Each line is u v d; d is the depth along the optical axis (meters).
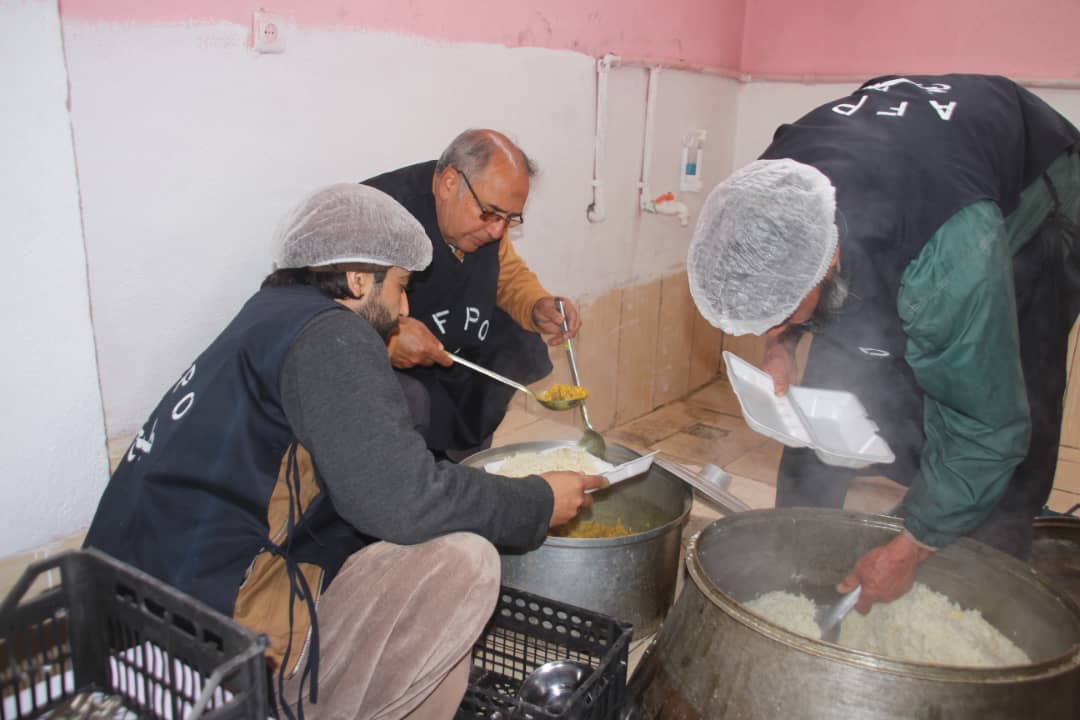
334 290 1.25
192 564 1.11
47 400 1.44
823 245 1.25
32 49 1.32
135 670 1.08
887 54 3.20
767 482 2.69
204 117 1.61
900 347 1.49
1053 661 1.15
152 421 1.19
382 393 1.11
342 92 1.87
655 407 3.43
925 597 1.50
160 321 1.63
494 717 1.26
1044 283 1.62
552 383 2.78
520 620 1.52
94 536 1.18
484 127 2.28
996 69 2.98
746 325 1.33
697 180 3.26
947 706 1.11
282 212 1.81
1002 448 1.26
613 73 2.73
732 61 3.46
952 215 1.27
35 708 1.07
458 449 2.10
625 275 3.06
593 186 2.76
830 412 1.72
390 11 1.93
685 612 1.36
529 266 2.59
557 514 1.35
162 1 1.50
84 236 1.47
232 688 0.94
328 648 1.22
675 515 1.83
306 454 1.17
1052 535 1.75
